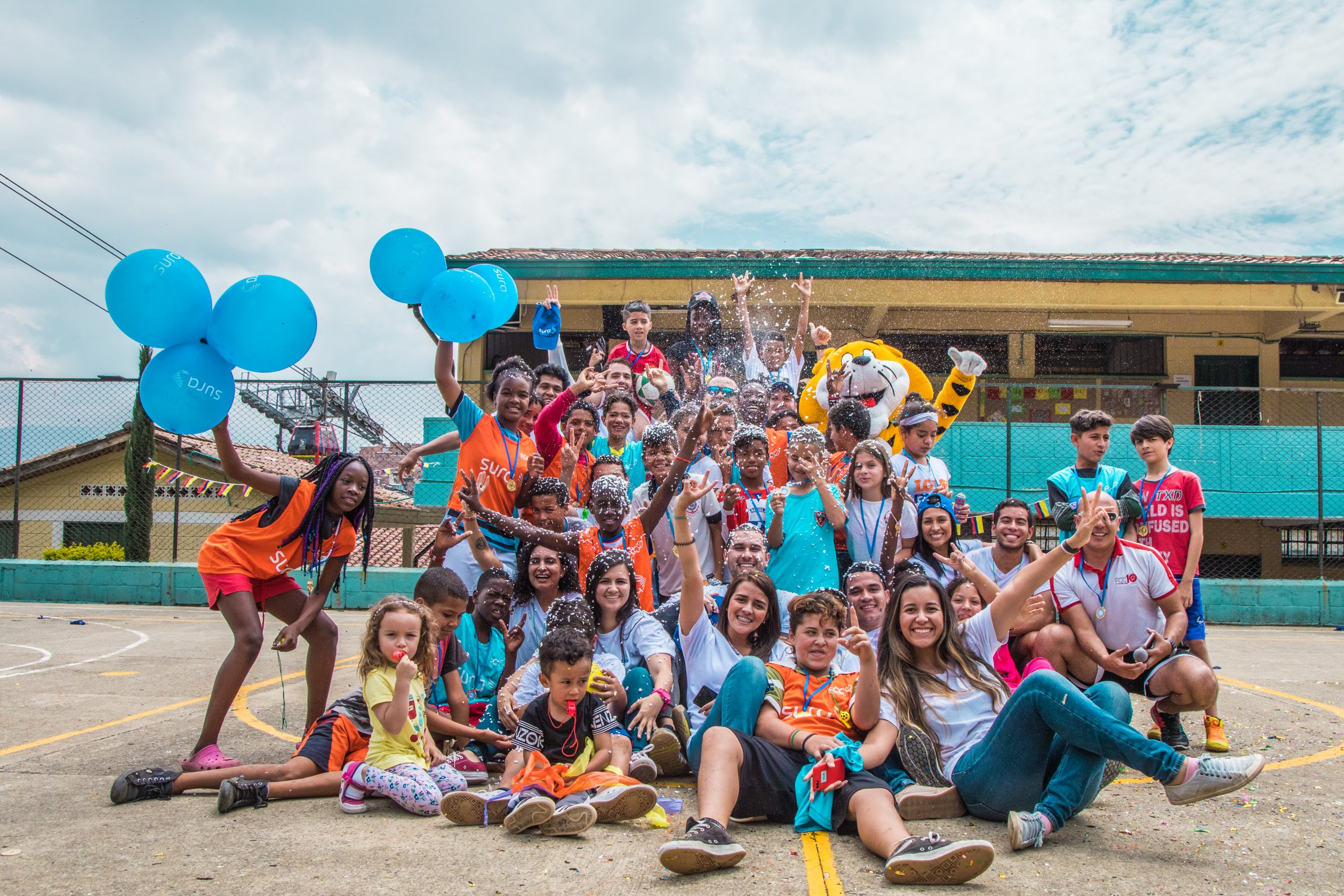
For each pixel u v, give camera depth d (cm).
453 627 412
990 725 338
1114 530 431
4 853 292
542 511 486
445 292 462
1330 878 271
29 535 1705
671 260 1491
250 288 394
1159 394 1641
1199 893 258
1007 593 355
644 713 377
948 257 1493
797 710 351
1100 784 320
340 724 383
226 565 404
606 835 317
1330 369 1731
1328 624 1198
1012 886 262
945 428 648
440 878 270
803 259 1484
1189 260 1547
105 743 458
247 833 315
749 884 264
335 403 1222
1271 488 1408
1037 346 1673
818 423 696
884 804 297
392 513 1574
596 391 550
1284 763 424
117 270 381
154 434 1518
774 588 388
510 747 398
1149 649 428
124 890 259
